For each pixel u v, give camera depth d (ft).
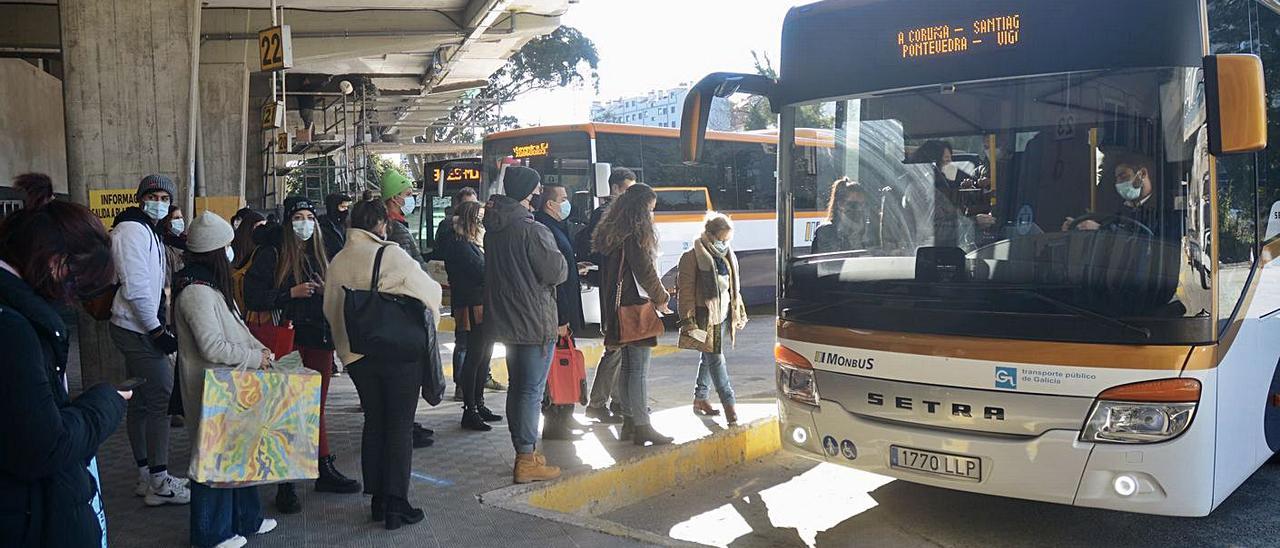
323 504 19.10
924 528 19.97
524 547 16.74
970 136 17.81
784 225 20.31
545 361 20.45
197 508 15.85
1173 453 15.66
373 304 16.92
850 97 19.48
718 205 56.49
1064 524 20.02
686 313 24.67
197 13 33.96
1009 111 17.48
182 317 15.72
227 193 80.94
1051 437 16.33
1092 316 16.06
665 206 53.26
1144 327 15.71
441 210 78.33
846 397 18.81
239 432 14.80
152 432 18.79
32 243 9.23
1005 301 16.84
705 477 23.80
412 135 206.18
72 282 9.49
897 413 18.02
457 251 26.21
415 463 22.02
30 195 20.97
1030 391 16.47
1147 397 15.65
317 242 20.01
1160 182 15.90
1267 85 19.63
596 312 48.55
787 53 20.49
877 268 18.52
